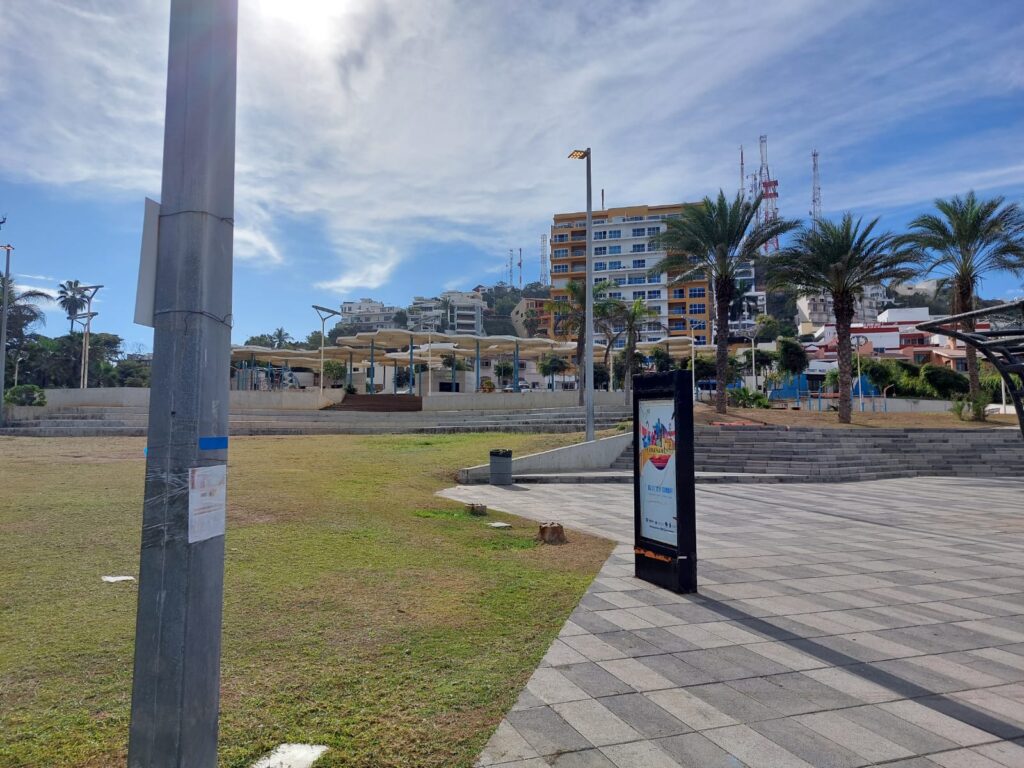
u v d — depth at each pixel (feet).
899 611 21.01
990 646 17.76
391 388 214.48
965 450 76.79
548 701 13.53
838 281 92.17
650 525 23.94
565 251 369.30
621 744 11.81
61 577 20.92
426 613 18.65
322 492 39.96
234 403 110.52
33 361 203.51
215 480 9.01
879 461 72.18
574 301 125.59
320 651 15.51
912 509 46.06
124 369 238.68
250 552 24.81
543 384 265.75
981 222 96.99
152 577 8.59
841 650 17.20
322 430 90.74
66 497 34.94
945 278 104.01
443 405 117.60
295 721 12.05
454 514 36.81
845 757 11.55
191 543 8.57
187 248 8.94
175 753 8.30
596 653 16.46
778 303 396.78
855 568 27.22
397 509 36.42
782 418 97.19
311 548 25.89
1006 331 25.27
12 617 17.16
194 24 9.41
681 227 95.55
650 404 24.20
